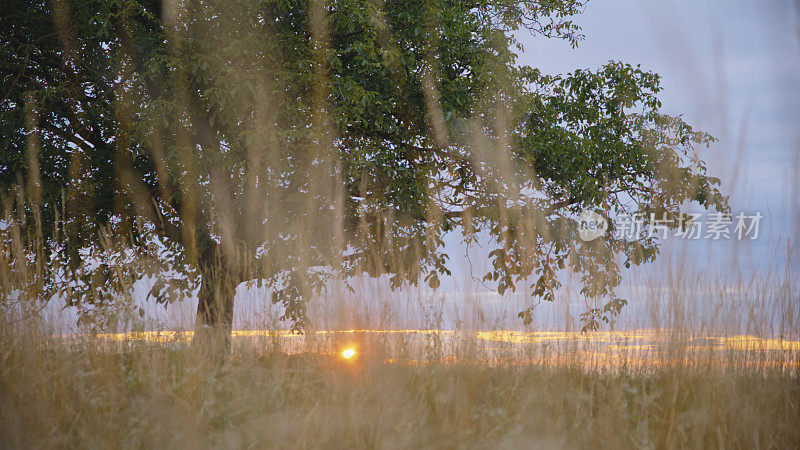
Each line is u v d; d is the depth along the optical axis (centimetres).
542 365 365
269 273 570
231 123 584
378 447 279
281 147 574
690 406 310
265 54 586
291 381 338
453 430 294
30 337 363
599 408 314
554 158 718
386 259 578
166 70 582
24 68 605
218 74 552
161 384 324
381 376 346
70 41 620
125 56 620
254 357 377
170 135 603
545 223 622
